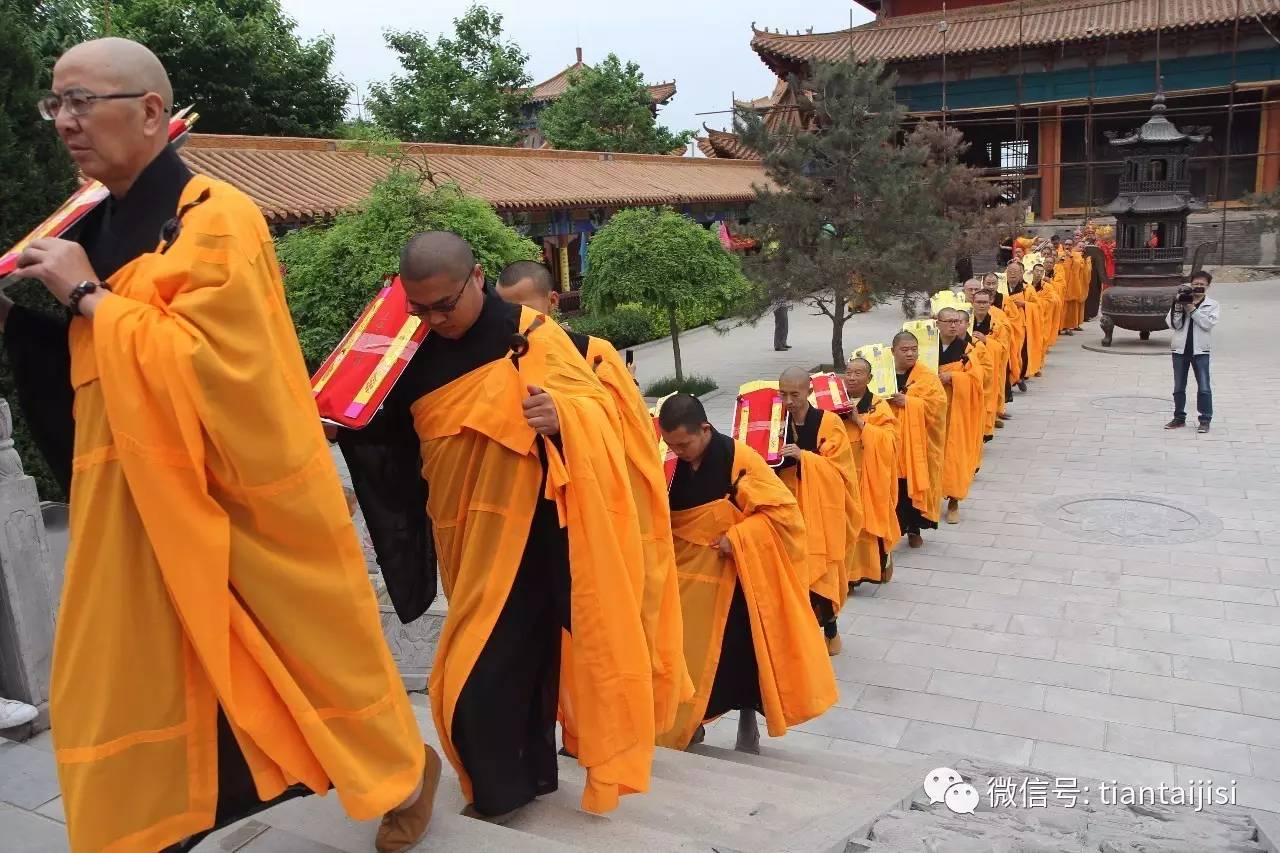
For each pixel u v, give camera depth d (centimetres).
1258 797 524
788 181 1783
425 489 335
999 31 3378
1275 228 2936
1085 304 2417
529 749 336
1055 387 1686
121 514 211
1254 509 1005
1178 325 1327
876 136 1730
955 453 976
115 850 217
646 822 365
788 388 630
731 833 357
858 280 1762
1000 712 628
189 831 226
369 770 245
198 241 211
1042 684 662
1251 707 621
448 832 291
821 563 630
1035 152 3697
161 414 206
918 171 1812
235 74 2344
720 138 3462
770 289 1780
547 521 319
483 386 302
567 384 311
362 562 244
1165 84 3238
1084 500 1060
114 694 213
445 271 285
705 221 3027
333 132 2575
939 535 973
